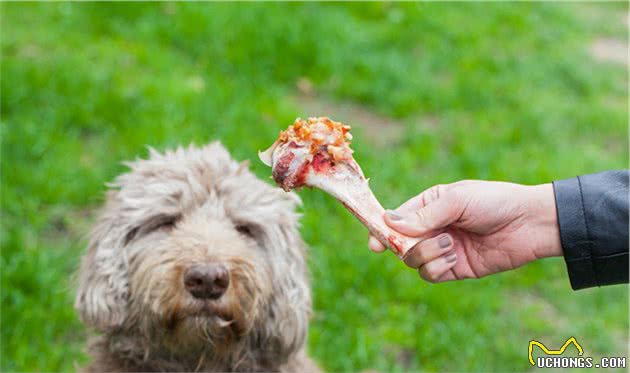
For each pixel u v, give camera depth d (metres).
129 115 2.66
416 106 3.14
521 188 1.39
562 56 3.89
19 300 2.02
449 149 2.92
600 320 2.27
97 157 2.50
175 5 3.44
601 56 4.13
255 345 1.62
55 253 2.17
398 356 2.10
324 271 2.20
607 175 1.39
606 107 3.47
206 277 1.49
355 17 3.77
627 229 1.35
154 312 1.52
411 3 3.97
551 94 3.49
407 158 2.73
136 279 1.54
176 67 3.02
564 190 1.38
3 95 2.63
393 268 2.26
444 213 1.35
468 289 2.28
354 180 1.32
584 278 1.38
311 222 2.32
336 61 3.25
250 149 2.54
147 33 3.22
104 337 1.66
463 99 3.25
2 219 2.26
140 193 1.58
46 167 2.40
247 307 1.53
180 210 1.57
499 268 1.42
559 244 1.39
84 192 2.35
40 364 1.93
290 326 1.61
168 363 1.62
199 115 2.69
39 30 3.13
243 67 3.08
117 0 3.38
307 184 1.32
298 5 3.66
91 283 1.59
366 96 3.12
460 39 3.78
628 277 1.37
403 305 2.20
